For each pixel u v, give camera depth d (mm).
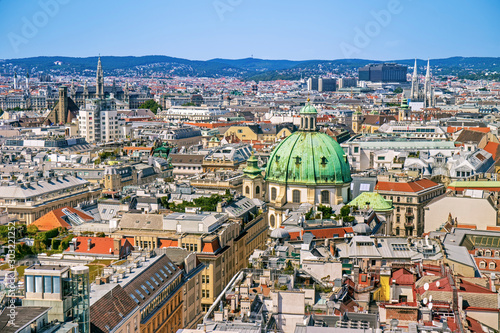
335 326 180250
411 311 187125
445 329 172375
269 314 198875
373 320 186625
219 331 179125
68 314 185500
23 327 168000
